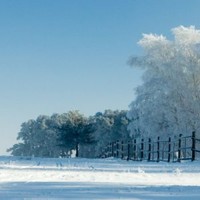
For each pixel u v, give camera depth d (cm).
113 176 1120
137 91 5559
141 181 966
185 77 5197
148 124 5300
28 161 2400
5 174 1147
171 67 5266
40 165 1772
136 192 645
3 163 1967
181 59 5225
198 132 5034
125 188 709
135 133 5794
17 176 1079
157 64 5434
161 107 5222
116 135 11788
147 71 5572
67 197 569
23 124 16162
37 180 939
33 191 651
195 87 5172
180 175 1207
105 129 11931
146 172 1345
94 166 1755
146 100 5384
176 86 5194
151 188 709
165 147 5106
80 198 561
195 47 5241
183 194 627
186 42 5291
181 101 5216
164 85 5275
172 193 638
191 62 5197
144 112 5353
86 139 9156
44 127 14962
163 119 5294
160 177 1119
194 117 5084
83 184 810
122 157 3772
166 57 5475
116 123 11944
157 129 5262
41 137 15088
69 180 949
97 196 586
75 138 9094
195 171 1458
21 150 15975
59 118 14025
